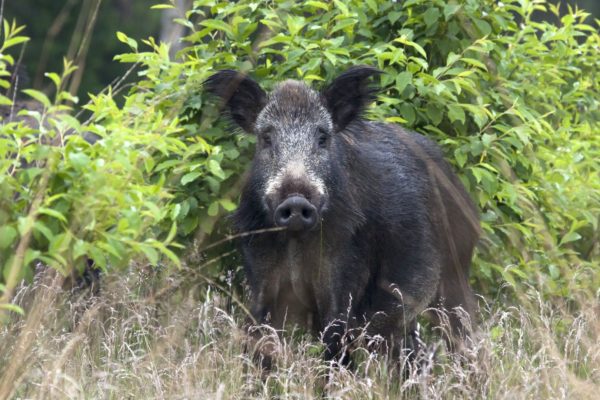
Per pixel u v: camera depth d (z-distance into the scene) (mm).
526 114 11773
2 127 8484
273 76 11852
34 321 8609
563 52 13766
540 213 12898
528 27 13336
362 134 11172
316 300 10508
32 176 8156
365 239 10562
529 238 12672
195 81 11438
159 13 36062
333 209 10172
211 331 9875
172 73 11695
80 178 8352
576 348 9734
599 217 13906
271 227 10172
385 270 10898
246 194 10375
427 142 11703
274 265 10406
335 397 8555
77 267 8977
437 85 11359
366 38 12484
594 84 15188
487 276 12016
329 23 12219
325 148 10195
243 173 11133
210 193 11430
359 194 10539
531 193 12023
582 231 14023
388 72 11578
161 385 8570
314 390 9531
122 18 35625
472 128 12383
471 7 12211
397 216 10836
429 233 11203
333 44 11422
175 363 9430
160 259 11547
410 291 10977
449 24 12211
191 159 11438
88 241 8430
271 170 10016
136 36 35625
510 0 13016
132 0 36156
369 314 10867
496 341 10305
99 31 34688
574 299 11867
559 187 12945
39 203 8086
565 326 11141
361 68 10578
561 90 14977
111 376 8812
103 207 8398
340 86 10570
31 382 8164
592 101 14961
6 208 8273
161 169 11094
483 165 11609
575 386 8516
